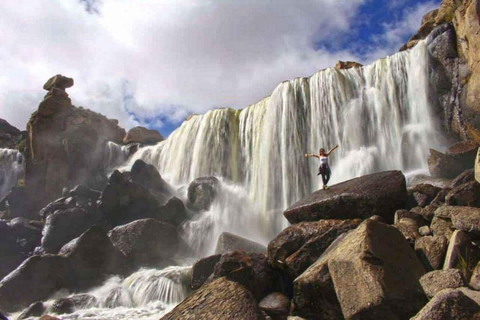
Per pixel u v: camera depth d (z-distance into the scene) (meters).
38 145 32.12
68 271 18.03
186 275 15.93
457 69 22.17
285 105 26.59
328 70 26.16
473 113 20.41
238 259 12.03
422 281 7.83
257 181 26.48
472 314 5.86
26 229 23.66
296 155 25.20
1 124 42.38
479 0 20.86
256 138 27.98
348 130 24.12
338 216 13.09
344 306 8.09
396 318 7.48
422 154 21.73
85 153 33.81
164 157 33.19
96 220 22.80
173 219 22.91
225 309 7.42
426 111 22.77
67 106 34.72
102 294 16.78
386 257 8.01
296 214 13.81
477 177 12.31
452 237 8.84
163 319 7.67
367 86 25.42
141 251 19.55
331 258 8.70
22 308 16.70
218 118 30.62
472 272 8.18
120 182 23.12
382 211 12.67
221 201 24.69
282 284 11.89
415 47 24.39
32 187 31.16
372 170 22.09
